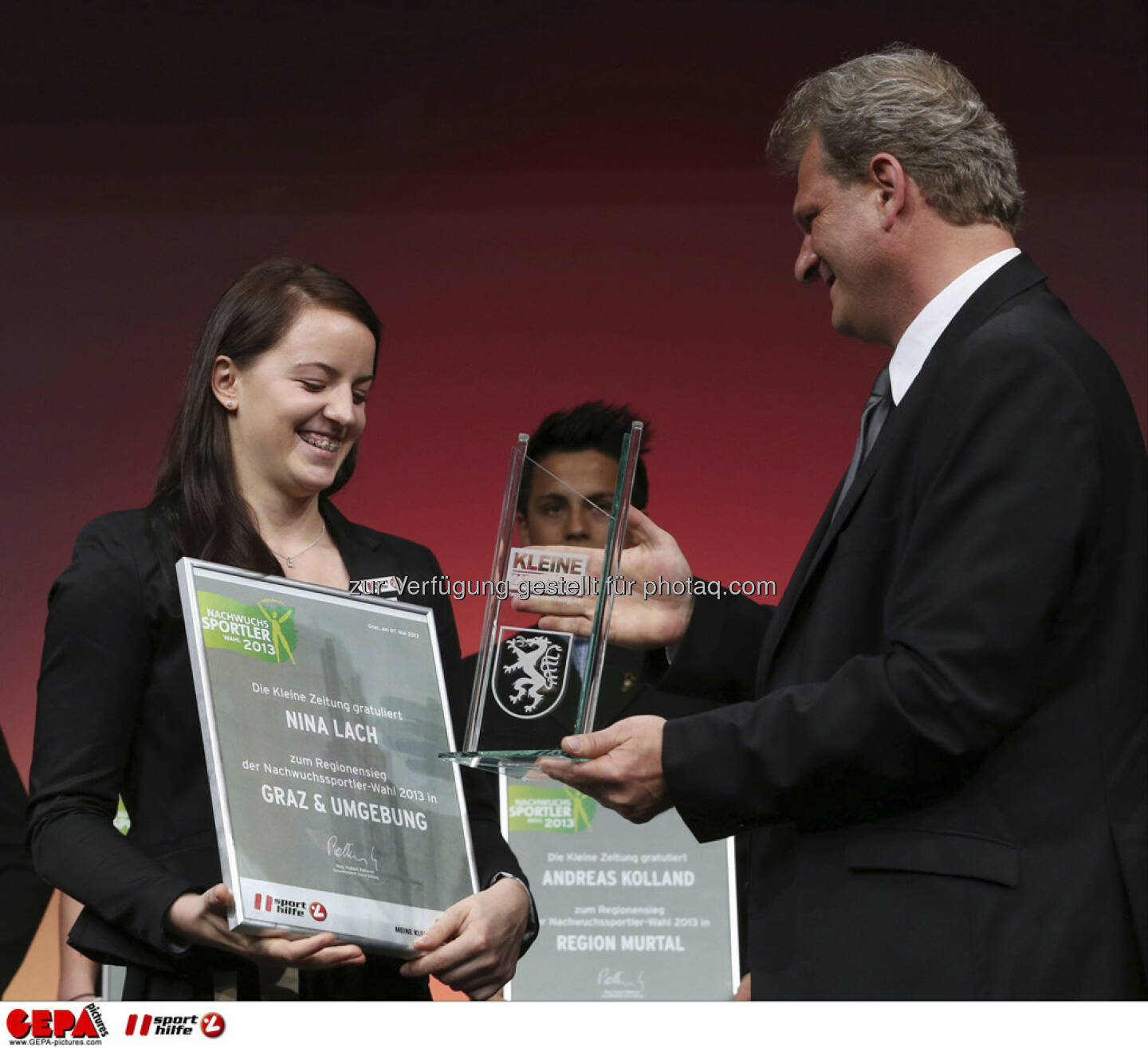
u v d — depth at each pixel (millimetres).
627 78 6273
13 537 6004
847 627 2777
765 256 6270
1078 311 5961
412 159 6281
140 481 6094
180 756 2916
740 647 3326
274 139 6234
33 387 6078
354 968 2980
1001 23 6055
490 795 3305
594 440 4145
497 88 6301
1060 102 6027
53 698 2908
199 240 6176
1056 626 2627
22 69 6152
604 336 6270
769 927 2865
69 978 4082
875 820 2680
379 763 2896
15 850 4000
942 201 2922
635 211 6301
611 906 4387
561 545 3141
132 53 6184
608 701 4109
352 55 6242
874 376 6211
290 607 2945
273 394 3098
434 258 6277
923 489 2732
